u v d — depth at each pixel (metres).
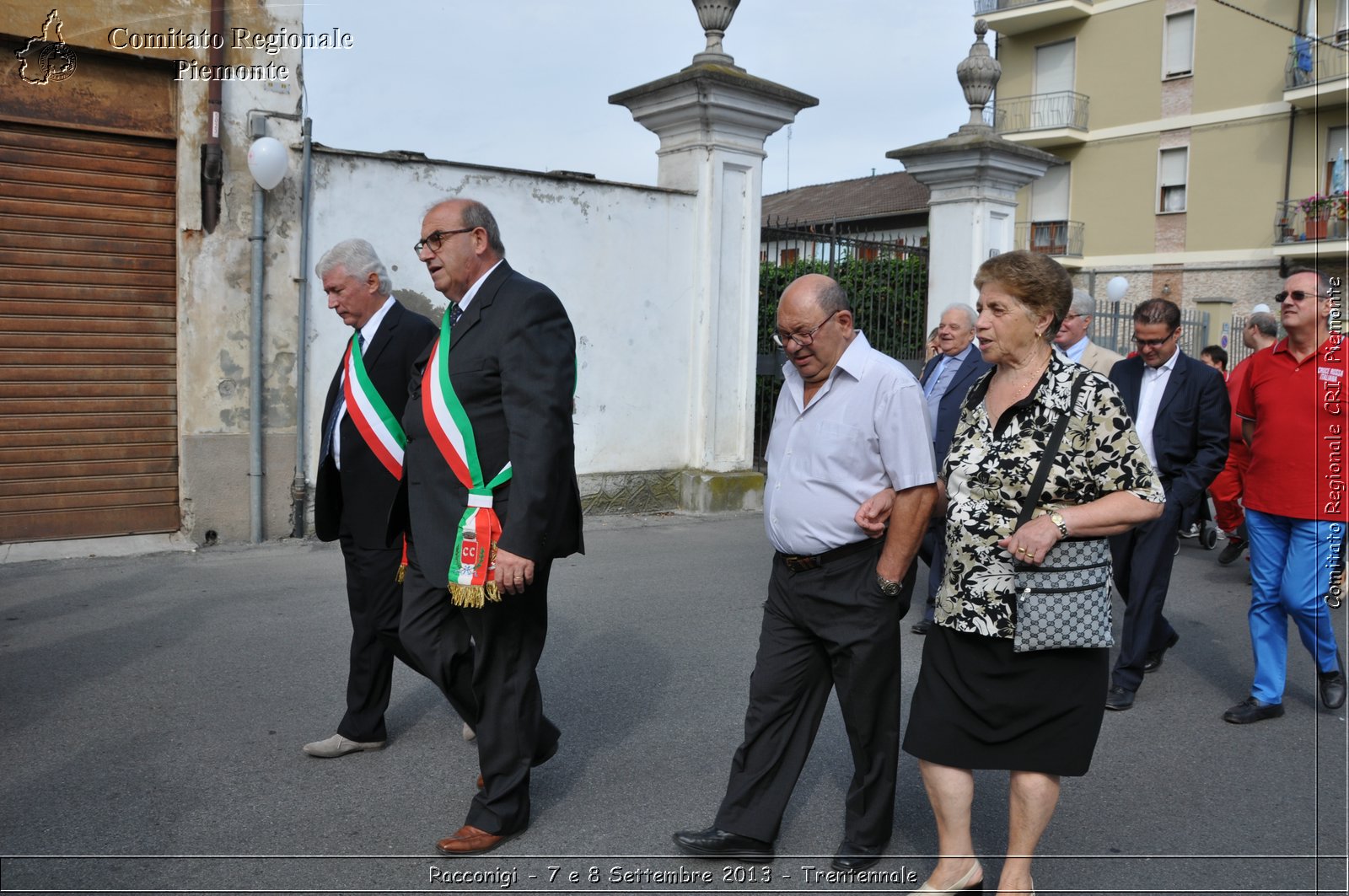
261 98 7.02
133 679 4.58
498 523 3.11
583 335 8.65
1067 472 2.64
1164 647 5.32
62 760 3.75
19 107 6.41
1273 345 4.74
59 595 5.86
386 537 3.44
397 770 3.78
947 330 5.69
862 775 3.17
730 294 9.34
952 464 2.81
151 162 6.84
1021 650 2.63
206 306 6.95
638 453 9.08
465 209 3.19
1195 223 26.22
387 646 3.82
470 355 3.14
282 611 5.65
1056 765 2.68
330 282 3.78
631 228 8.80
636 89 9.25
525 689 3.25
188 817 3.36
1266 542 4.65
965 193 11.02
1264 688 4.65
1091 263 28.16
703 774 3.83
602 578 6.80
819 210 29.41
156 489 7.02
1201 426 4.83
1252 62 24.97
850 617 3.07
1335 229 23.75
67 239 6.61
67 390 6.68
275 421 7.25
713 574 6.98
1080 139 27.89
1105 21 27.45
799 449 3.14
